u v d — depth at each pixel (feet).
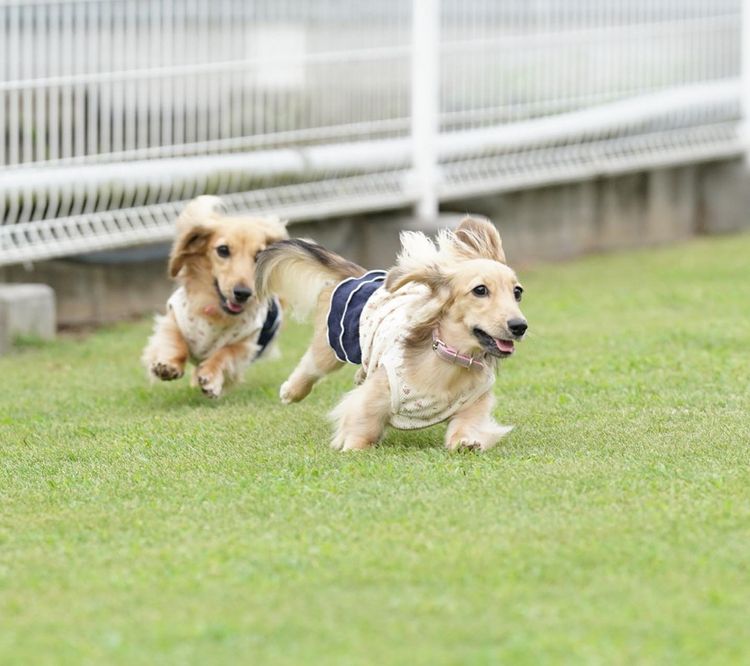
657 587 19.49
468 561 20.67
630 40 65.87
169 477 26.63
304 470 26.66
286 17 53.72
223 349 36.78
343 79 56.08
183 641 17.72
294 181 54.65
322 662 16.92
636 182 70.03
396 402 28.35
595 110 64.80
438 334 28.22
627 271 60.64
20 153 46.80
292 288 33.32
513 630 17.90
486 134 60.64
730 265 60.85
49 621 18.65
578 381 36.40
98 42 48.14
